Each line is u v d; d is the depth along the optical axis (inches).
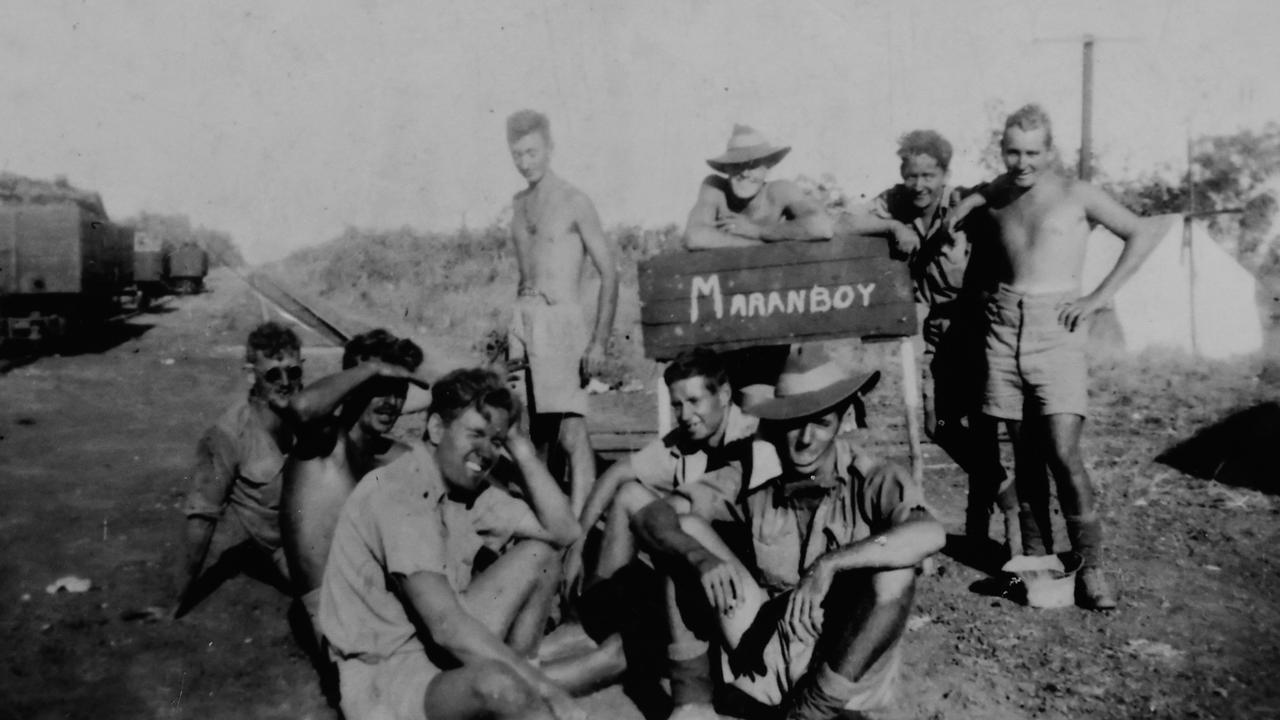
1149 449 271.1
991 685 131.7
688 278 180.5
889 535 109.2
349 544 111.3
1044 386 159.5
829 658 109.8
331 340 540.1
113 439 292.8
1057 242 159.6
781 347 177.8
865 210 186.9
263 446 150.9
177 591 152.9
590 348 184.7
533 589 119.8
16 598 159.9
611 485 139.2
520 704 101.2
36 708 123.6
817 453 119.5
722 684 119.8
